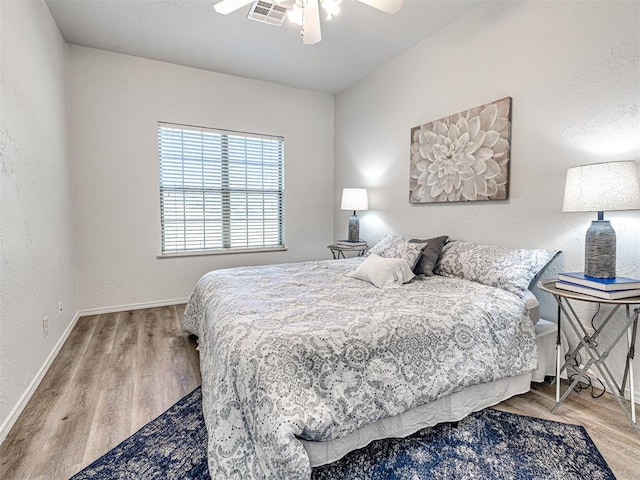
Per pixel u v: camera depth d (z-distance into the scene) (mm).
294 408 1165
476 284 2211
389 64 3574
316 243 4707
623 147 1826
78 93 3285
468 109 2719
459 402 1644
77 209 3350
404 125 3418
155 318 3355
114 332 2957
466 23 2711
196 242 3986
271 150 4348
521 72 2326
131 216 3602
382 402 1375
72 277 3152
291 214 4508
